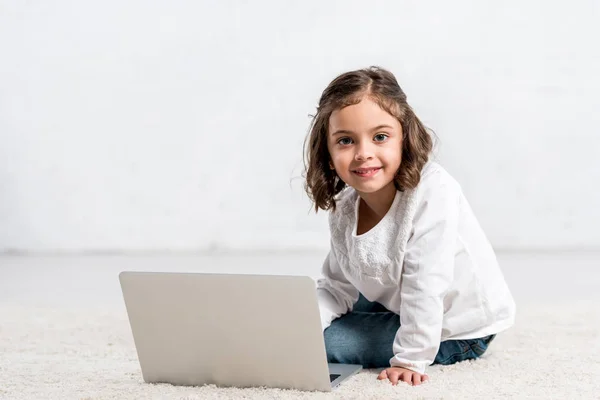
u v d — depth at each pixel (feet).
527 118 13.71
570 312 7.84
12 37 14.43
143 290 5.10
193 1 14.20
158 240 14.51
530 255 13.20
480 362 5.71
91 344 6.67
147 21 14.28
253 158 14.26
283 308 4.80
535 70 13.65
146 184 14.44
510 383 5.05
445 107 13.80
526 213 13.84
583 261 12.34
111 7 14.30
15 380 5.35
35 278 11.19
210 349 5.05
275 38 14.11
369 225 5.61
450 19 13.71
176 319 5.07
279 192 14.25
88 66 14.37
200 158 14.34
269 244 14.32
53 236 14.57
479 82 13.73
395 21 13.84
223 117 14.26
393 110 5.20
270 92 14.17
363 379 5.22
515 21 13.64
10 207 14.56
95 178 14.49
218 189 14.35
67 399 4.82
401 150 5.32
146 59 14.32
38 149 14.49
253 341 4.93
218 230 14.42
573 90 13.64
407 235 5.33
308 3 14.02
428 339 5.16
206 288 4.94
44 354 6.33
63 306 8.68
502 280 5.85
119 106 14.38
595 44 13.56
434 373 5.38
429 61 13.79
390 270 5.41
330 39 14.03
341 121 5.18
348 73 5.32
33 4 14.37
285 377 4.94
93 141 14.44
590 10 13.55
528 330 6.95
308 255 13.58
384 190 5.44
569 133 13.69
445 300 5.58
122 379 5.39
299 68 14.10
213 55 14.21
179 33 14.24
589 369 5.44
